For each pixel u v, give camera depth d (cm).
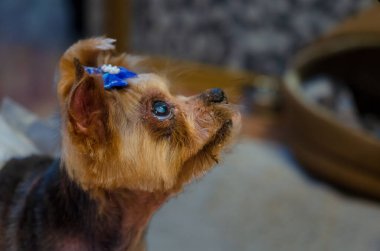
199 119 87
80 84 73
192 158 88
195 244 182
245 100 252
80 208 88
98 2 297
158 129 84
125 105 82
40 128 136
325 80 248
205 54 288
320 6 261
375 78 241
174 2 286
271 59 277
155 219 192
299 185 216
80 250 89
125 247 95
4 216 95
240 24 277
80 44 88
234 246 183
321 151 212
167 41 294
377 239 188
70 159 79
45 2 374
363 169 202
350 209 202
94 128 76
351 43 240
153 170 83
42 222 90
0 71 294
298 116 217
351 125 218
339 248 183
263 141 247
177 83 97
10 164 105
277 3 267
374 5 241
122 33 296
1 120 129
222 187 211
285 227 193
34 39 332
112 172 81
